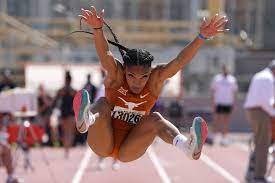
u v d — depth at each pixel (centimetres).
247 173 1742
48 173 2003
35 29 4800
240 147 2828
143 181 1861
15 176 1880
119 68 882
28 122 1967
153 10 5341
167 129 859
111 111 905
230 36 4638
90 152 2616
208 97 3497
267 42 5234
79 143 2850
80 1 4291
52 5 5000
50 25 4819
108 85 898
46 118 2742
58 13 4972
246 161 2338
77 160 2344
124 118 903
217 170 2097
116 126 907
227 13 5191
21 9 5053
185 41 4734
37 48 4419
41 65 3300
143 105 898
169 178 1922
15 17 4809
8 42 4484
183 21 4909
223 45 4541
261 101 1650
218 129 2930
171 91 3022
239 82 4178
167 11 5297
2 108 1920
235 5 5222
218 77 2791
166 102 3022
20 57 4459
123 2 5291
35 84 3256
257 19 5231
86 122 796
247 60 4362
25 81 3291
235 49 4591
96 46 877
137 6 5316
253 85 1677
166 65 885
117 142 912
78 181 1848
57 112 2730
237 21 5206
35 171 2045
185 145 798
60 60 4338
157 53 4047
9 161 1641
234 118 3516
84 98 786
